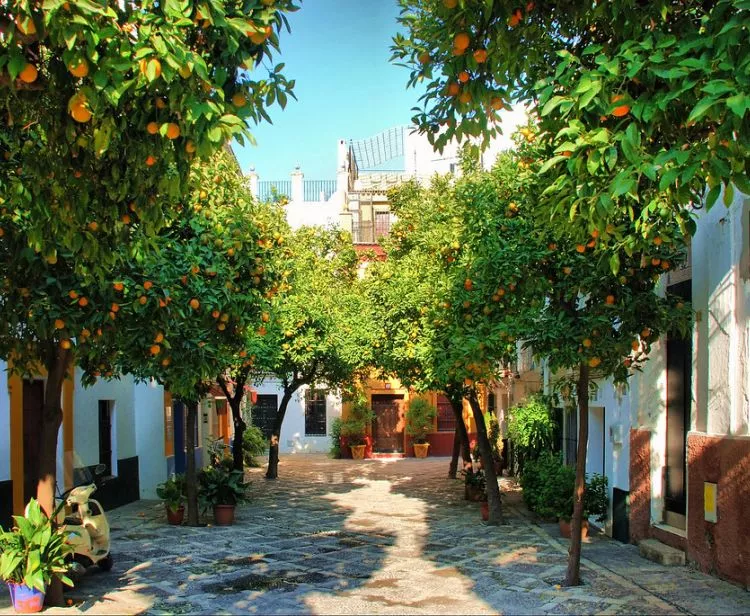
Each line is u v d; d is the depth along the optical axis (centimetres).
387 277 1695
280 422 2145
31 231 575
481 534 1138
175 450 1881
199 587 788
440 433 3042
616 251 608
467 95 599
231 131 477
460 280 952
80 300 666
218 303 858
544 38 644
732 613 636
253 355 1490
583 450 768
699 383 829
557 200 590
